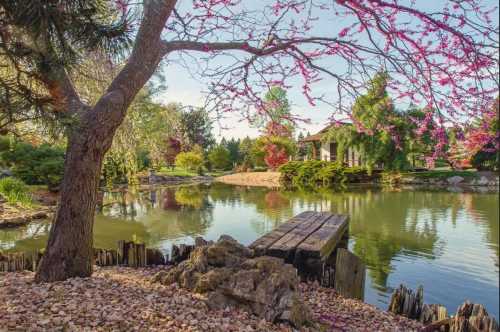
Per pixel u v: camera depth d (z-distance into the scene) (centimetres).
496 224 1186
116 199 1867
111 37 309
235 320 354
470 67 329
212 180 3703
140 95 1110
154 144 1366
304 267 562
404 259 806
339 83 454
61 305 343
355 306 474
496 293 621
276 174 3497
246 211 1489
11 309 327
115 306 352
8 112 247
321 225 829
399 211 1461
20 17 243
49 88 284
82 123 428
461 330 386
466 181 2652
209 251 454
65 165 439
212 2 459
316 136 3659
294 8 468
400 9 329
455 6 342
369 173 2831
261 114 520
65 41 285
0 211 1183
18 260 542
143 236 1000
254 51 491
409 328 418
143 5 444
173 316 341
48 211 1295
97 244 889
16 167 1662
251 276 393
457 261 793
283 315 365
